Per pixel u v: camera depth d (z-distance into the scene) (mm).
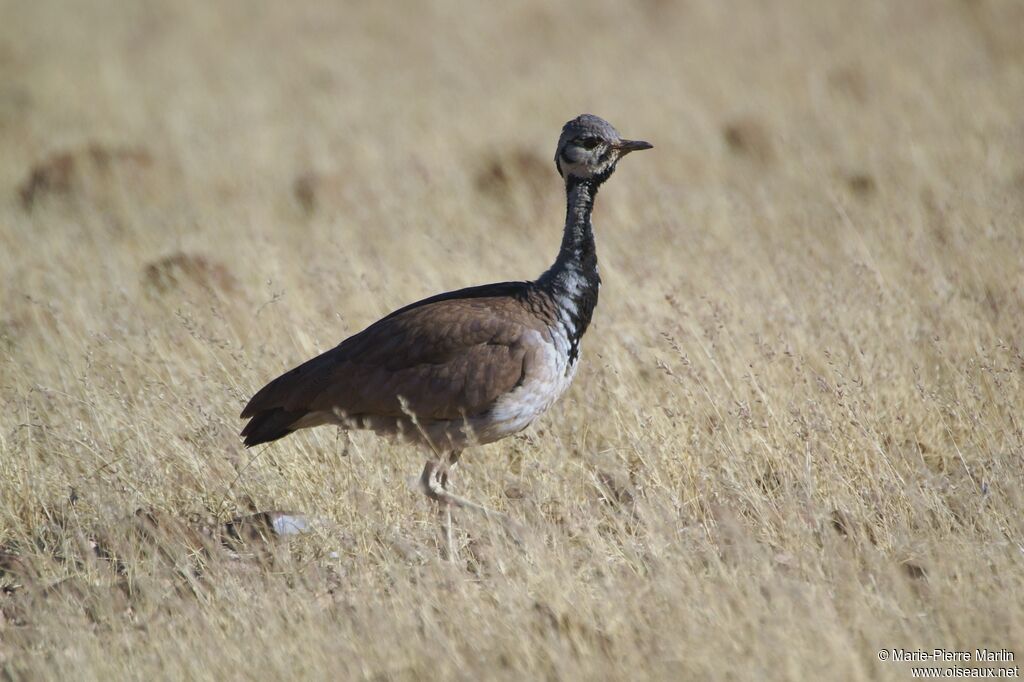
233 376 12938
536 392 11000
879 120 24438
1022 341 12773
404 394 10797
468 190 22000
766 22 35812
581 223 11352
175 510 11125
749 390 12234
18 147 27562
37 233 20312
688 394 11969
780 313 13680
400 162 24234
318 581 9945
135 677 8547
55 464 11875
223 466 11742
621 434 12195
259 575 9883
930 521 10156
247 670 8477
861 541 9977
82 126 29625
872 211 18156
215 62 37469
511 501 11398
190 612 9242
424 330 10883
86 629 9297
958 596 8719
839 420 11438
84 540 10469
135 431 12000
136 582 9852
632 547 9797
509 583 9250
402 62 36406
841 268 15109
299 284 16422
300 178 22734
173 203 22297
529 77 32531
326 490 11305
